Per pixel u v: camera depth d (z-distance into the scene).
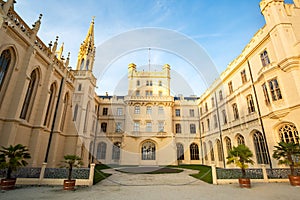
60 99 18.48
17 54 12.19
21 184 9.55
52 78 17.06
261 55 16.72
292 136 12.91
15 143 12.34
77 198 6.89
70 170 9.12
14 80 11.99
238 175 11.01
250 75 17.94
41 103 15.16
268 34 15.27
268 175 11.19
